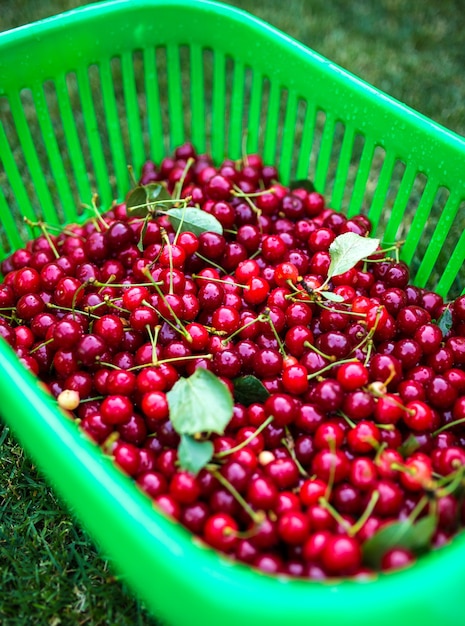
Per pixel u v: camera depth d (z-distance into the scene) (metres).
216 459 0.43
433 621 0.31
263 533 0.39
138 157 0.72
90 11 0.61
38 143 0.83
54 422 0.35
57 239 0.63
